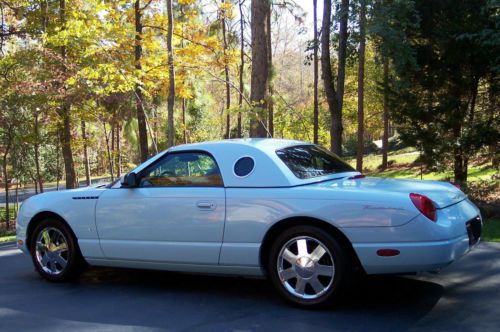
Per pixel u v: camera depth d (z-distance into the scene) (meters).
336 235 4.51
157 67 15.28
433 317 4.28
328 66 12.55
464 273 5.62
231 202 4.88
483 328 3.99
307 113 23.89
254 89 13.05
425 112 11.61
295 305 4.65
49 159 32.44
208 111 35.34
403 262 4.24
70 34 13.55
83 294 5.48
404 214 4.23
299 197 4.61
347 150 42.41
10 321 4.67
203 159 5.21
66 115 17.97
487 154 11.43
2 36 17.05
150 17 16.42
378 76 24.00
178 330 4.26
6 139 20.86
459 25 10.66
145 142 17.78
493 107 11.29
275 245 4.71
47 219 6.02
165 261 5.24
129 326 4.41
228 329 4.22
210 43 17.02
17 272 6.76
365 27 10.70
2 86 16.53
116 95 16.91
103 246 5.57
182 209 5.11
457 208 4.62
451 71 11.34
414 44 11.57
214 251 4.95
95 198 5.65
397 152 40.03
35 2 15.65
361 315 4.39
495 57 10.39
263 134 13.00
